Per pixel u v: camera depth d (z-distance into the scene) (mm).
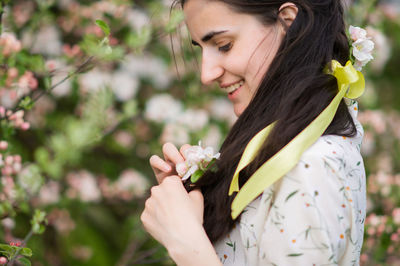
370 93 2625
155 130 2498
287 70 1041
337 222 902
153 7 2029
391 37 3105
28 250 1101
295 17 1051
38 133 2148
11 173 1490
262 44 1041
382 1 3074
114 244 2441
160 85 2574
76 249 2312
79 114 2201
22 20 1997
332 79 1038
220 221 1057
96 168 2391
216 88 2498
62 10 2287
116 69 2480
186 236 961
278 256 905
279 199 917
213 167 1053
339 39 1104
